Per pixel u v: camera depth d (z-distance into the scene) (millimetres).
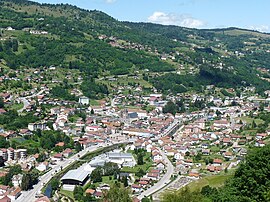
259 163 86875
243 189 84750
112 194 101875
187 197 88812
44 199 187625
